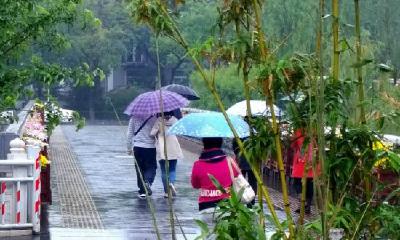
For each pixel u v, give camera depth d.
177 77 78.50
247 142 6.38
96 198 20.56
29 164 14.98
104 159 32.22
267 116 6.62
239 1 6.29
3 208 14.74
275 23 31.25
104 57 72.06
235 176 11.35
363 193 6.25
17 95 14.73
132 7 6.27
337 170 6.07
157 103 19.62
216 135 11.56
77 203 19.58
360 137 6.08
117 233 15.42
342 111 6.11
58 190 22.09
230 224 5.83
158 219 17.33
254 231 5.91
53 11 15.11
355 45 6.52
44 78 14.79
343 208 6.10
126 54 81.75
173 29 6.21
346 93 6.07
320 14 5.53
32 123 21.78
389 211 6.16
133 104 19.92
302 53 6.27
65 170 27.66
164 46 63.34
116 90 83.75
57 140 44.06
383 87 6.41
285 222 6.20
